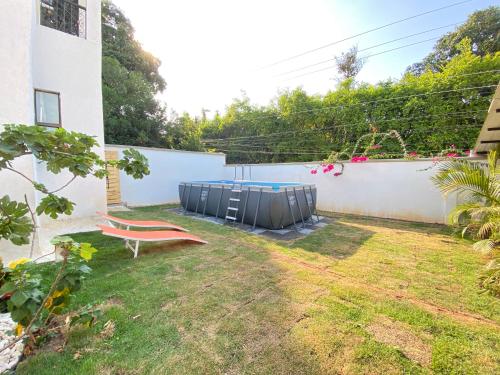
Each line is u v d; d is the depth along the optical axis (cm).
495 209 353
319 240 509
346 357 187
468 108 891
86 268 188
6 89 394
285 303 261
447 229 602
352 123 1132
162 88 1698
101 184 633
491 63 852
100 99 615
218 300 266
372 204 784
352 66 1658
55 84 545
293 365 179
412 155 820
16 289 156
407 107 988
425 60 1445
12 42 398
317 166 909
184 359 183
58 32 547
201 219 727
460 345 200
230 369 175
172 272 340
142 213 802
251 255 414
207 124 1791
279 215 581
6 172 393
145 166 257
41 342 194
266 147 1448
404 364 180
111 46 1372
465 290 293
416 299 272
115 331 212
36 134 168
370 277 328
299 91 1305
